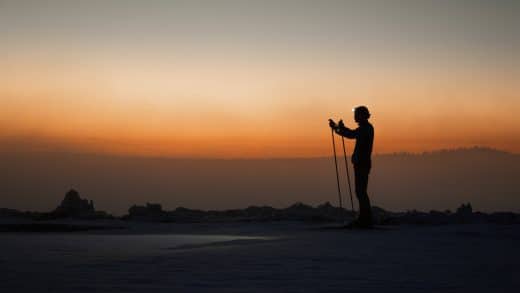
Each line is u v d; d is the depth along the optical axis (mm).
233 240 11445
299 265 7211
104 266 7211
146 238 13477
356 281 5969
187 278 6168
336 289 5480
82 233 15875
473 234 12680
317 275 6375
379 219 18922
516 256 8297
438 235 12430
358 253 8586
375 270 6781
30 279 6121
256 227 17328
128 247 10758
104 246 10891
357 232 13500
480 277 6254
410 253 8594
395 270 6777
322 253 8555
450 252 8773
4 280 6066
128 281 5969
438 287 5609
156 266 7172
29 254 9102
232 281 5969
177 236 14031
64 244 11484
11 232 16562
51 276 6336
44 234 15555
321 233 13281
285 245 9883
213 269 6859
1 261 7898
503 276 6336
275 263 7418
